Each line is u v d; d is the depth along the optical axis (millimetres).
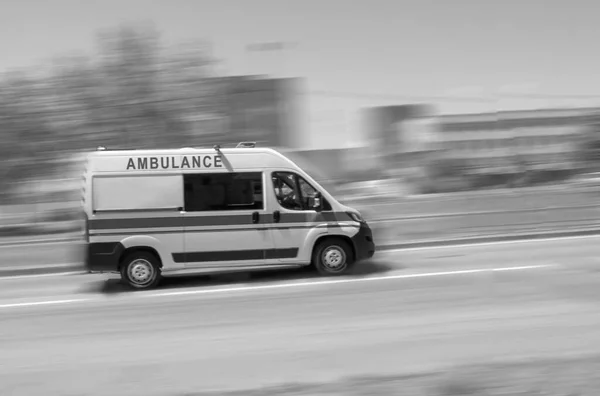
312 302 8422
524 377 5027
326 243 10383
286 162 10305
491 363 5457
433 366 5461
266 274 10930
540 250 12758
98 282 11242
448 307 7781
